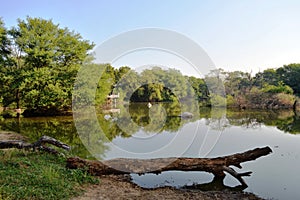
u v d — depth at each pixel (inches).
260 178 232.1
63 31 860.6
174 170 232.4
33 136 447.2
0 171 186.5
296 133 469.4
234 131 486.6
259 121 638.5
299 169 256.2
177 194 194.4
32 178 181.5
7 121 698.8
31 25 823.7
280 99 1047.0
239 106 1042.7
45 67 805.9
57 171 206.4
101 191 190.4
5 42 800.3
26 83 794.8
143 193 193.3
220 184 217.9
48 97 795.4
